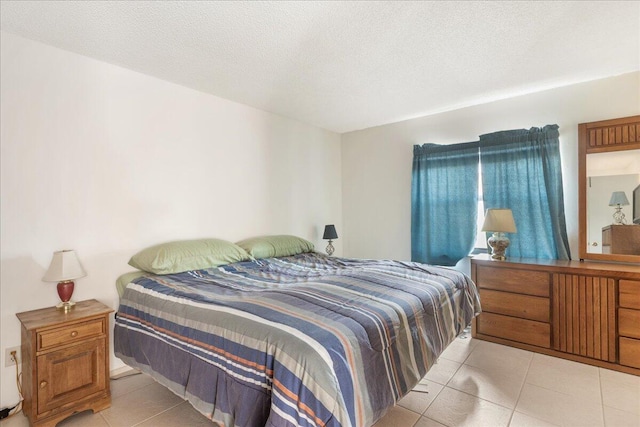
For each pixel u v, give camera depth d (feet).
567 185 9.65
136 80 8.33
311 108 11.46
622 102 8.82
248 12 5.84
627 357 7.47
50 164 6.94
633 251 8.55
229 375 4.34
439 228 11.87
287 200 12.51
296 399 3.53
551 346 8.44
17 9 5.67
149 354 5.97
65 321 5.89
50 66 6.96
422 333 5.58
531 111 10.17
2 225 6.37
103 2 5.51
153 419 6.01
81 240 7.37
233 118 10.65
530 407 6.25
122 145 8.06
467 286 8.01
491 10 5.89
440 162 11.84
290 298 5.28
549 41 7.04
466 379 7.30
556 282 8.37
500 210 9.57
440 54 7.57
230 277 7.39
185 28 6.36
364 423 3.81
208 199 9.92
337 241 14.83
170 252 7.90
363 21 6.18
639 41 7.07
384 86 9.51
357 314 4.70
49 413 5.67
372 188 14.06
